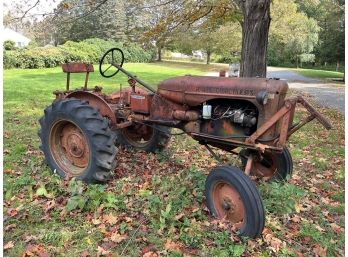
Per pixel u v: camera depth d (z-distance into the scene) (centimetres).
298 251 303
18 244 296
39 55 2361
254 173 423
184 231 315
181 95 379
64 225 327
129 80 442
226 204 327
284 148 402
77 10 941
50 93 1144
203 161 500
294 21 3041
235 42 3216
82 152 420
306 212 367
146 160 486
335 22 3198
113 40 3000
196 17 948
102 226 322
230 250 295
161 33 973
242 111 342
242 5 761
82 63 479
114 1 2444
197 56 4922
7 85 1323
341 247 314
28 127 672
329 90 1736
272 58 4553
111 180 414
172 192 378
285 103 320
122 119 454
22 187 393
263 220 303
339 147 617
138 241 303
